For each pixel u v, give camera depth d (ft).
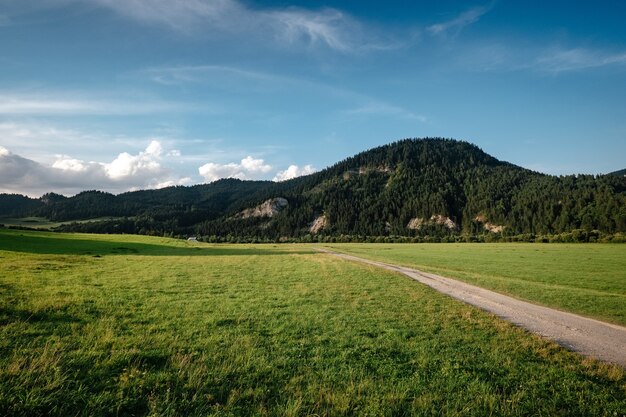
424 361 39.24
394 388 31.99
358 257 232.32
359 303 72.08
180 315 56.03
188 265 145.38
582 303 80.53
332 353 40.91
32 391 26.40
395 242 598.75
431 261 201.57
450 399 30.50
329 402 28.78
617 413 29.76
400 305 71.72
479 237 548.72
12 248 176.65
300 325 52.60
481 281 114.42
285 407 27.63
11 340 38.24
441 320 59.72
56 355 34.71
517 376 36.40
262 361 36.73
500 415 28.17
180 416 25.49
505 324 58.54
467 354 42.55
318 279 109.70
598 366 40.96
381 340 46.83
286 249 353.51
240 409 26.99
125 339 41.63
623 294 98.32
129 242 311.06
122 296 69.72
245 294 78.43
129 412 25.89
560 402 31.19
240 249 330.75
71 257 151.23
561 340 52.75
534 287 102.37
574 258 216.74
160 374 31.58
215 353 38.52
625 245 344.49
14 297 61.00
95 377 30.71
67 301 59.57
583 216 631.97
